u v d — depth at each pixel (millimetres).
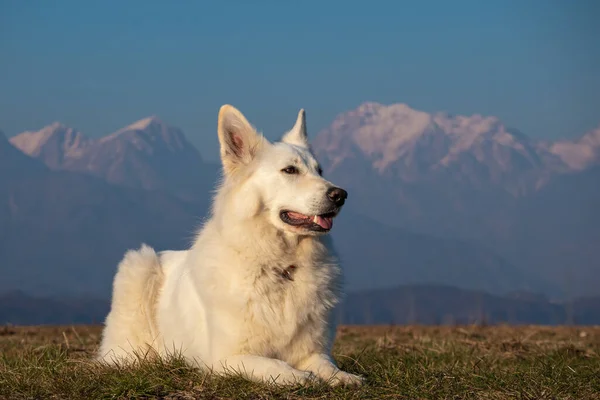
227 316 7043
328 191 7086
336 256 7480
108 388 6547
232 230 7180
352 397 6238
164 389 6512
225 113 7504
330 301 7246
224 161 7492
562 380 7168
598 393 6848
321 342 7238
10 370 7543
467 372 7461
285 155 7352
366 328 18344
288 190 7129
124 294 8516
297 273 7121
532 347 11352
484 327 17797
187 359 7570
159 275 8484
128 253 8891
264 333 6996
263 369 6629
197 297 7531
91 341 12180
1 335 15344
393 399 6375
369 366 8070
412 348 10812
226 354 7023
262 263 7043
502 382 6961
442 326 18609
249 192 7227
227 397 6273
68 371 7402
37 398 6445
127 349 8422
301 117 8578
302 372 6566
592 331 16609
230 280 7051
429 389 6648
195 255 7531
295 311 7027
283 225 7098
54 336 14766
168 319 7965
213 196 7773
